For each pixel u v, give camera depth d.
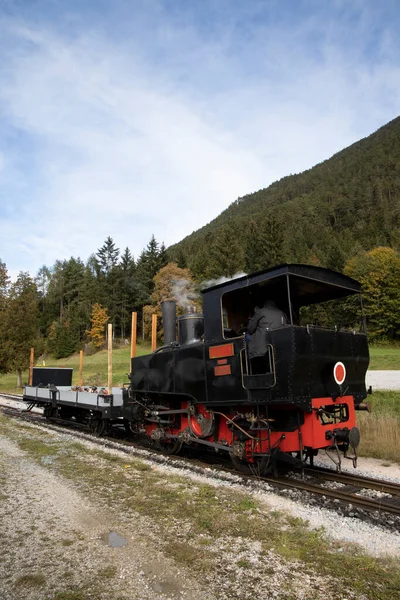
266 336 6.16
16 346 34.22
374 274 45.41
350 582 3.42
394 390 16.05
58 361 59.47
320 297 7.83
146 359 9.02
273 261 54.69
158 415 8.65
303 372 5.82
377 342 44.12
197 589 3.34
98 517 4.90
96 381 29.31
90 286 78.56
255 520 4.73
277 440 6.26
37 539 4.30
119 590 3.32
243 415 6.55
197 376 7.32
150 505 5.27
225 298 7.23
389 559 3.80
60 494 5.77
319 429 6.05
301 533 4.37
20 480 6.48
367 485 6.09
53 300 87.50
